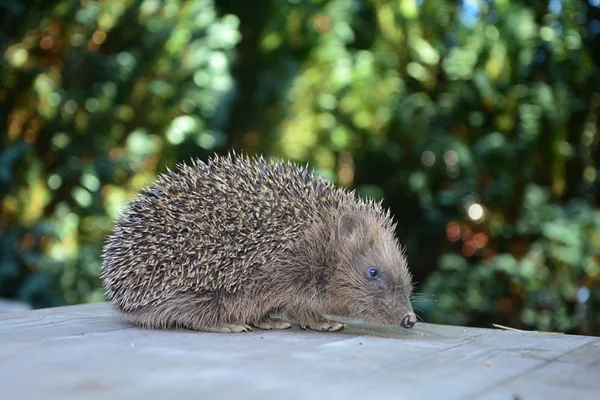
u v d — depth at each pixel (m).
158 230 0.48
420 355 0.37
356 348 0.39
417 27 1.05
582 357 0.37
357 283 0.51
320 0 1.04
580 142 1.08
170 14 0.96
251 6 1.10
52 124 0.96
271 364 0.34
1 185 0.93
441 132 1.08
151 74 0.98
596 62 1.10
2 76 0.96
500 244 1.07
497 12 1.02
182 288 0.48
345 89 1.04
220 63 0.97
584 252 0.93
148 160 0.99
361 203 0.55
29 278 0.88
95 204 0.94
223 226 0.49
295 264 0.50
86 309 0.55
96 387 0.29
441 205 1.10
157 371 0.32
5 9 0.96
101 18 0.94
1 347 0.38
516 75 1.03
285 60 1.08
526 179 1.06
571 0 1.01
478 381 0.31
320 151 1.07
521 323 0.99
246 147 1.11
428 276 1.09
